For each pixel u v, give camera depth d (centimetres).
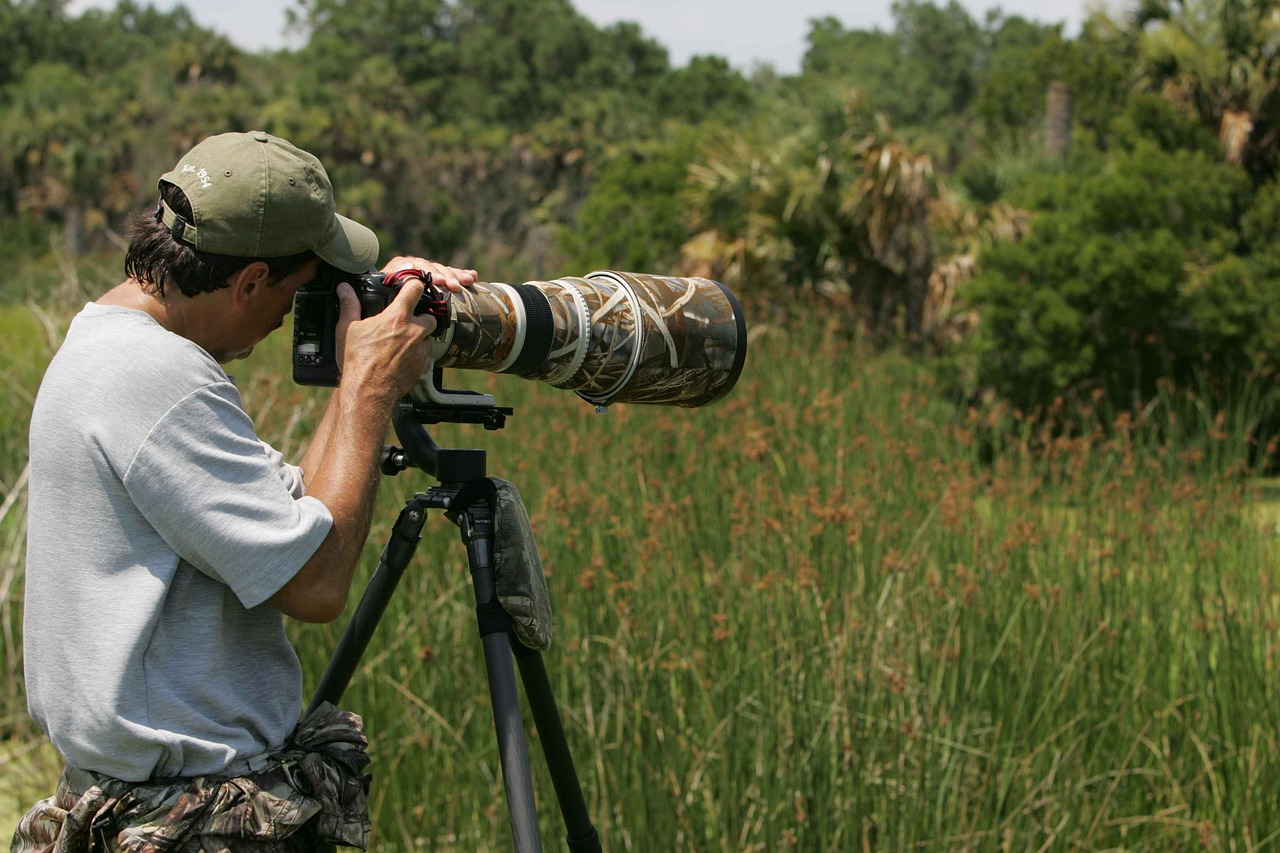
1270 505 812
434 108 10062
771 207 1709
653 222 2527
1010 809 471
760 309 1540
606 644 529
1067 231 1358
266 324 244
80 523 221
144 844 221
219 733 231
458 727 529
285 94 7150
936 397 1198
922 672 511
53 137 6009
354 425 235
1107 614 586
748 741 473
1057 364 1315
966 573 555
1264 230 1595
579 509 629
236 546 221
